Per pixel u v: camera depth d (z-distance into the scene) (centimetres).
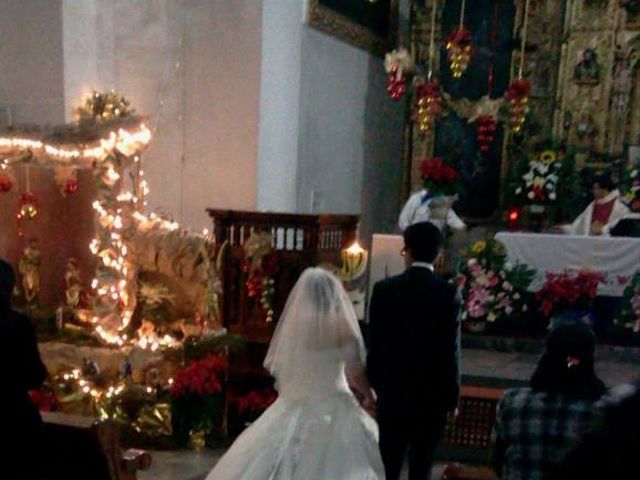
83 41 749
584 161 1048
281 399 388
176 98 778
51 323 647
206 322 591
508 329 745
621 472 138
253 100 752
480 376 620
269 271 570
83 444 326
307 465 355
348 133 988
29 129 621
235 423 573
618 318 714
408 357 365
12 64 739
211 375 540
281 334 387
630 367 671
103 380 575
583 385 230
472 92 1077
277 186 802
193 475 495
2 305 316
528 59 1066
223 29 757
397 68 878
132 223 623
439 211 796
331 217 578
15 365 313
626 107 1028
